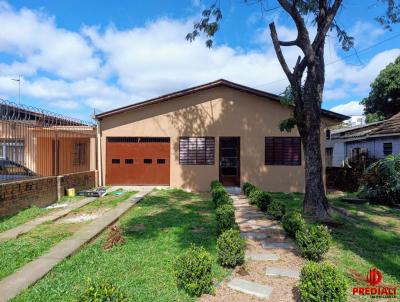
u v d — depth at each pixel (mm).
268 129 14477
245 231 7199
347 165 19578
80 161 14266
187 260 4195
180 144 14719
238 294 4133
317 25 8969
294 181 14367
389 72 23359
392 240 6590
